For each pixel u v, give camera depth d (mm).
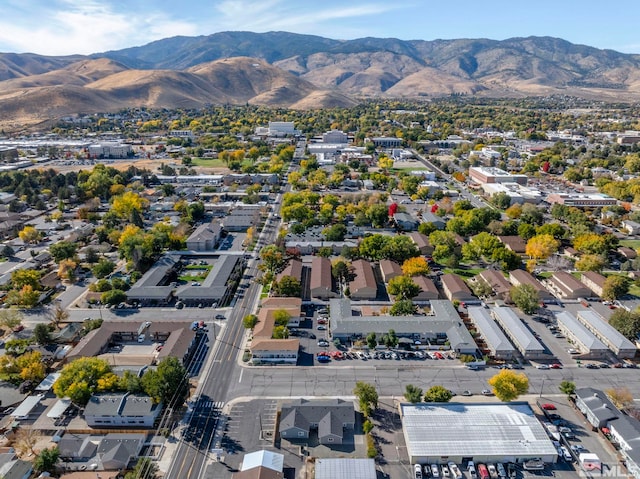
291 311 173875
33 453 113875
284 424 121188
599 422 122250
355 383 141625
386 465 112625
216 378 142875
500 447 114438
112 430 122062
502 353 154250
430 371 147875
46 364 148125
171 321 170750
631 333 159500
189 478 107562
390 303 189500
